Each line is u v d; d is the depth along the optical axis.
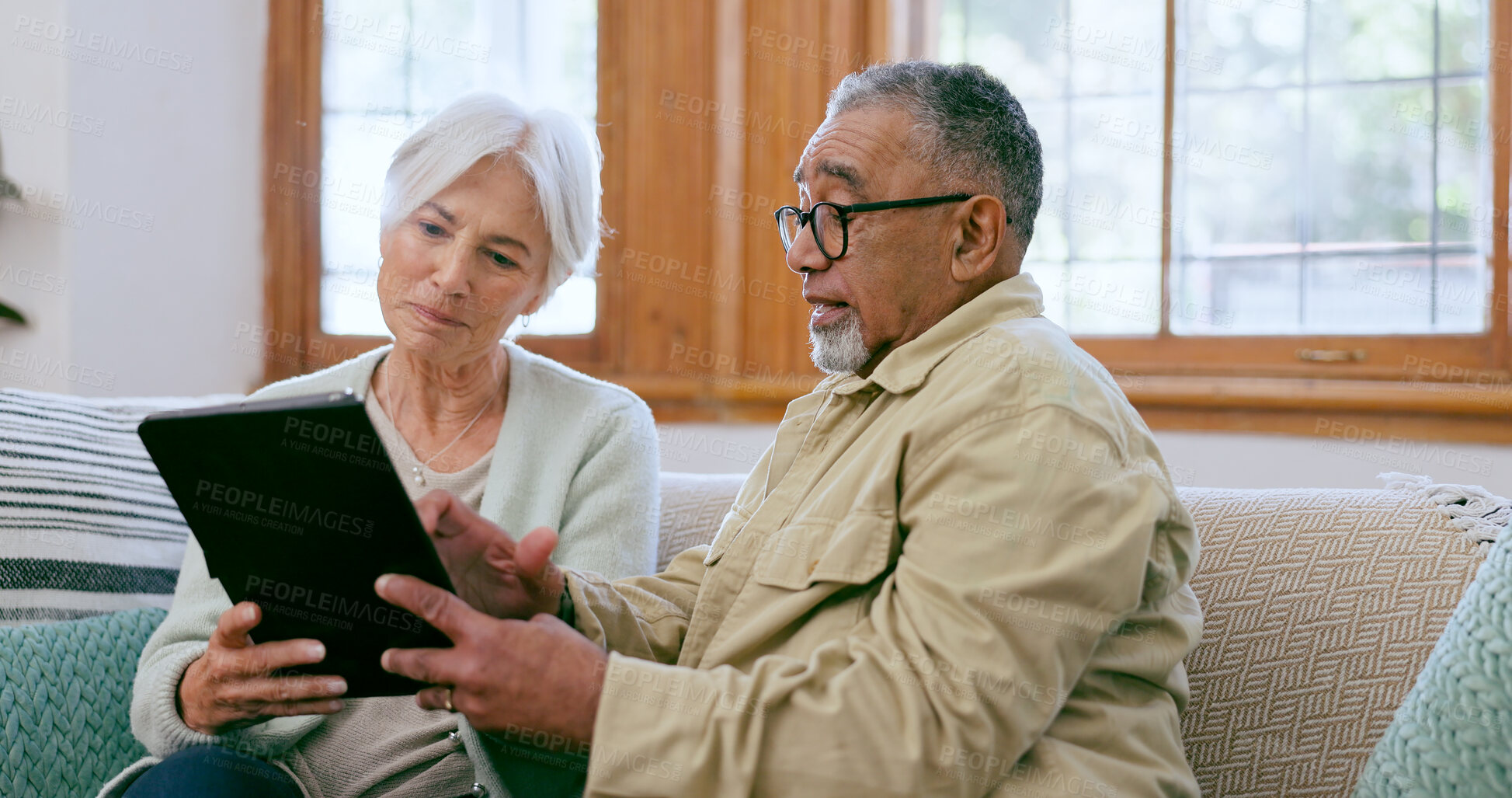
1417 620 1.07
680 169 2.64
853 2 2.50
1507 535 0.94
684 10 2.62
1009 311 1.05
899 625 0.86
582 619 1.06
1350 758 1.04
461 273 1.26
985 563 0.86
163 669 1.08
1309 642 1.09
